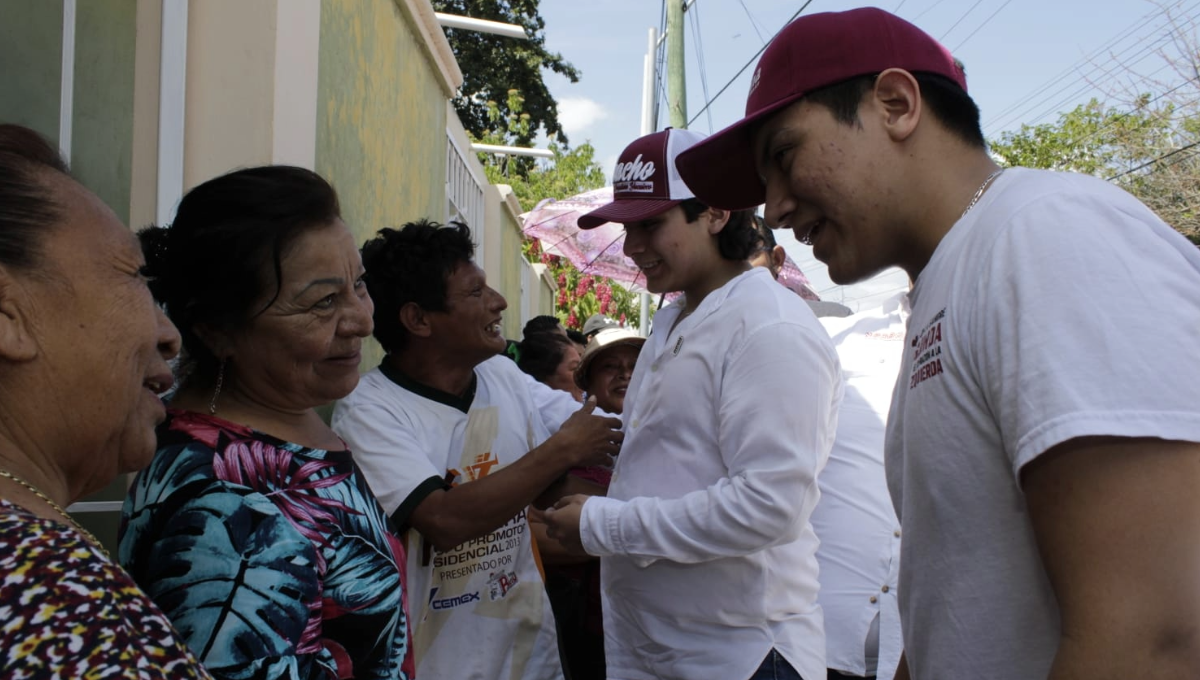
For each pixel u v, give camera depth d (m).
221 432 1.45
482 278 2.49
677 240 2.27
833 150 1.32
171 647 0.83
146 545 1.34
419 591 2.27
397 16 4.10
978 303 1.12
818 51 1.33
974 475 1.14
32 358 0.97
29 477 0.98
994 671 1.12
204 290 1.51
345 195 3.26
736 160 1.65
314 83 2.80
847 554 2.76
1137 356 0.97
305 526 1.43
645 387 2.24
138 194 2.36
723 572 2.04
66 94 2.15
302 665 1.33
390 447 2.25
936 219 1.30
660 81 12.52
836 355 2.09
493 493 2.16
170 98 2.39
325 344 1.57
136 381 1.08
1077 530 0.98
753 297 2.06
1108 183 1.13
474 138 18.94
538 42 20.16
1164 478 0.95
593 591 2.94
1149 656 0.93
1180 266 1.03
